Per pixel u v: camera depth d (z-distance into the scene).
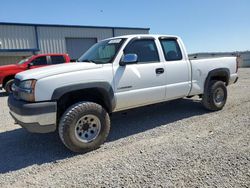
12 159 4.13
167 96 5.39
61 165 3.82
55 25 24.19
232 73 6.88
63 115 4.06
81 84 4.14
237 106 6.90
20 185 3.29
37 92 3.86
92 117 4.25
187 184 3.05
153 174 3.34
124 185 3.12
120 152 4.16
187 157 3.79
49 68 4.25
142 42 5.09
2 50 20.88
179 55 5.68
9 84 11.84
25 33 22.70
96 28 26.70
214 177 3.18
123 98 4.68
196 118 5.93
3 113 7.65
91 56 5.22
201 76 6.05
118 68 4.61
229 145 4.16
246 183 3.00
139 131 5.21
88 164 3.79
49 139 5.03
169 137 4.74
